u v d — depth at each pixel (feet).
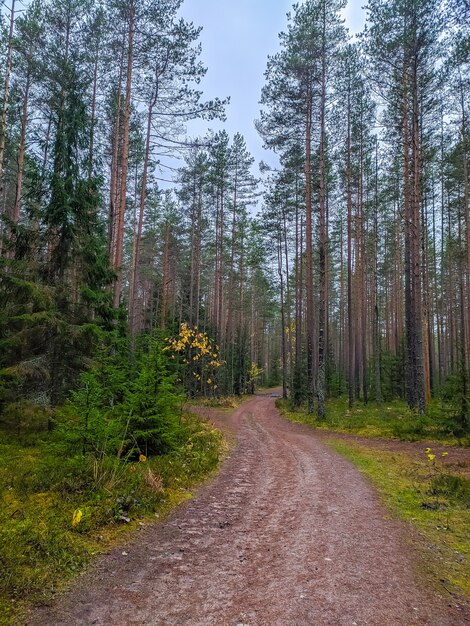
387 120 67.67
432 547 16.99
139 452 28.76
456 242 100.83
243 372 151.53
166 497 22.76
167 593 13.08
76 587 13.14
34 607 11.83
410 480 28.25
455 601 12.75
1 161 49.03
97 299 38.52
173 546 16.90
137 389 30.48
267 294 176.24
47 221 36.88
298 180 88.99
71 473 22.40
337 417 65.16
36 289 33.58
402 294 119.55
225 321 143.23
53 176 36.45
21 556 14.07
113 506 19.43
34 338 35.63
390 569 14.96
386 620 11.66
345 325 151.33
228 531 18.78
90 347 36.94
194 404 92.63
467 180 80.89
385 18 57.11
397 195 79.66
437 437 46.06
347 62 72.02
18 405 33.68
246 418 75.20
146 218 118.62
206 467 30.30
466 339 112.98
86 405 24.85
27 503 19.15
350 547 16.97
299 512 21.56
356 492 25.34
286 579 14.14
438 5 54.24
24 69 58.08
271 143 73.67
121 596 12.79
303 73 66.18
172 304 124.26
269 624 11.43
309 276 79.46
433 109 61.57
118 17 52.06
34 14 55.67
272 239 116.26
